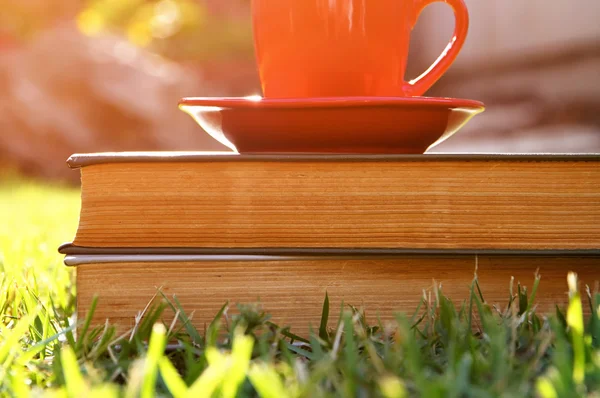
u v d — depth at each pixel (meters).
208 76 5.52
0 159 4.11
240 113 0.68
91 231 0.68
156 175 0.67
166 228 0.67
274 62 0.72
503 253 0.68
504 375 0.57
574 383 0.56
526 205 0.68
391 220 0.68
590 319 0.64
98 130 4.27
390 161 0.67
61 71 4.23
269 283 0.68
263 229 0.68
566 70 2.34
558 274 0.69
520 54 2.51
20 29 5.05
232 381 0.55
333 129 0.68
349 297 0.68
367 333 0.67
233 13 5.95
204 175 0.67
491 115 2.60
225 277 0.68
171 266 0.68
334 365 0.60
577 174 0.68
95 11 5.79
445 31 2.78
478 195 0.68
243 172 0.67
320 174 0.67
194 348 0.65
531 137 2.39
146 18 5.95
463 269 0.69
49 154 4.16
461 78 2.81
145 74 4.45
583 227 0.68
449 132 0.70
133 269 0.68
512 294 0.69
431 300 0.69
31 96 4.15
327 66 0.71
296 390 0.55
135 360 0.62
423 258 0.68
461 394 0.56
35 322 0.70
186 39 5.78
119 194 0.67
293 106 0.67
